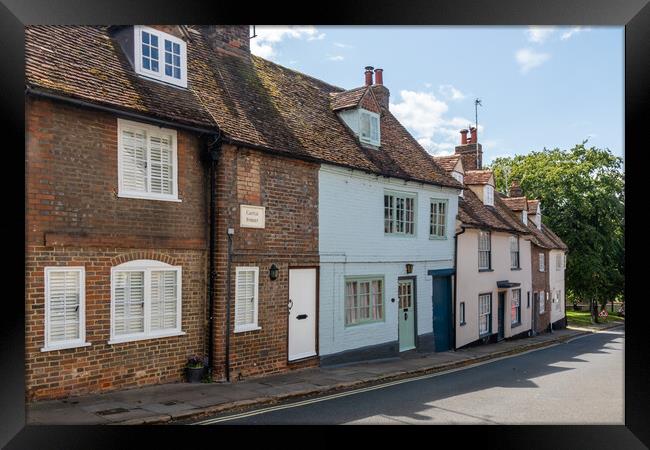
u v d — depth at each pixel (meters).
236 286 9.56
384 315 13.71
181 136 8.91
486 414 7.92
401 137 16.92
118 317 7.93
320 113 13.62
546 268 27.98
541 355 16.80
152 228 8.37
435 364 13.07
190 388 8.45
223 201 9.36
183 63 9.55
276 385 9.26
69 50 7.98
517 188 29.33
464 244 17.88
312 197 11.44
